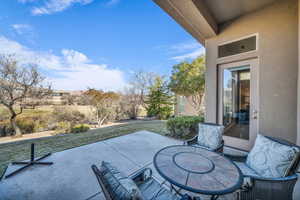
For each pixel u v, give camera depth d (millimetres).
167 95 10578
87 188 1810
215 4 2744
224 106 3352
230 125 3246
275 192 1232
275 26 2592
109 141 3789
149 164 2486
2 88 5602
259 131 2764
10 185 1842
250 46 2893
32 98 6336
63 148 3219
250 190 1319
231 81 3225
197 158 1568
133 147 3328
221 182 1156
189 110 10023
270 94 2639
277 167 1390
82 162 2512
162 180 2016
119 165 2441
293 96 2408
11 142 3758
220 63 3357
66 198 1638
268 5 2672
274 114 2594
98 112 8328
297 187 1804
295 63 2400
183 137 4188
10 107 5766
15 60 5949
